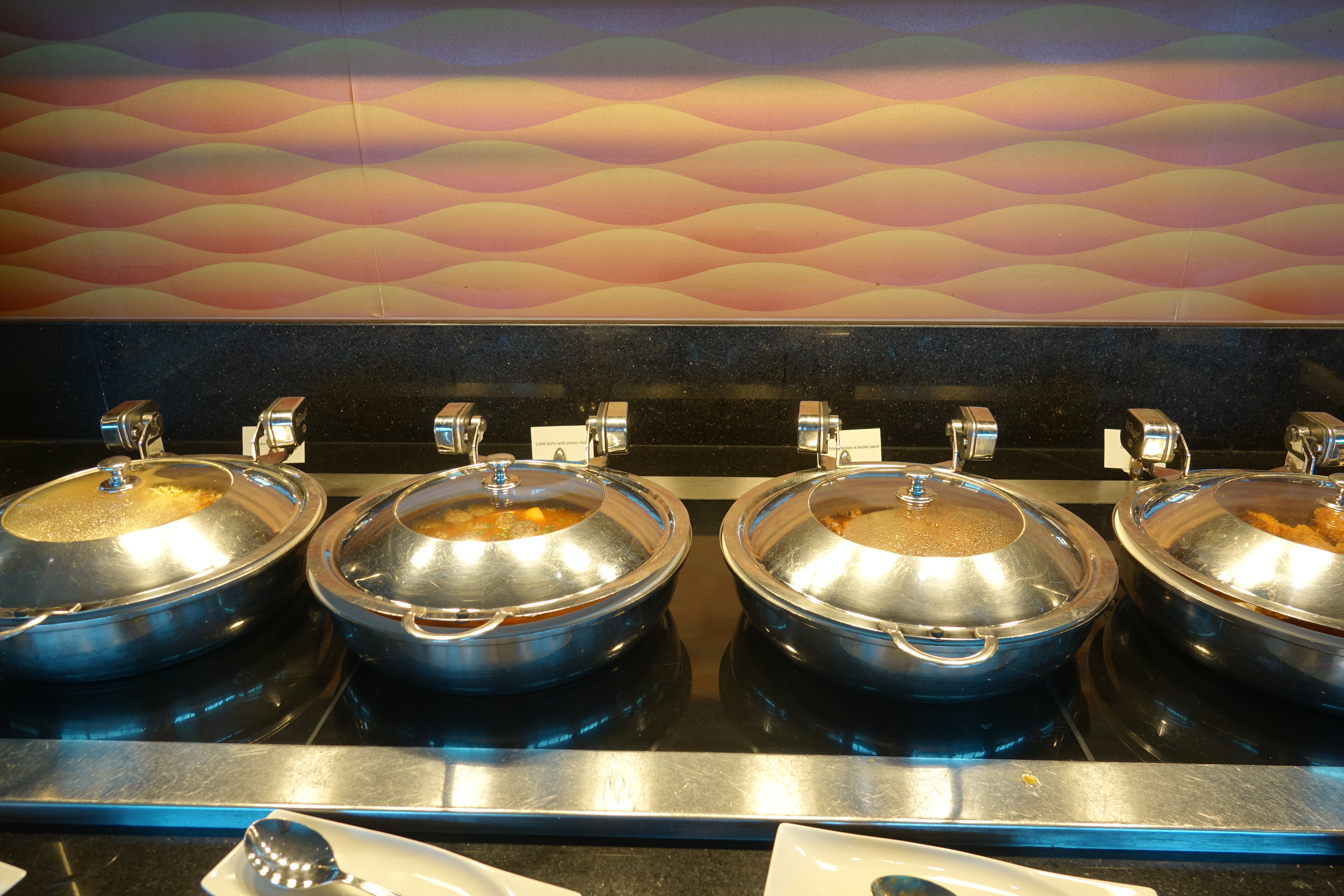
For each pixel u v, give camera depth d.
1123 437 1.05
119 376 1.28
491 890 0.56
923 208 1.16
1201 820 0.61
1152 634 0.88
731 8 1.07
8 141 1.18
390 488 0.94
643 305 1.23
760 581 0.75
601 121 1.13
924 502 0.81
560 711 0.76
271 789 0.65
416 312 1.25
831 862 0.57
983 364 1.21
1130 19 1.05
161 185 1.19
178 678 0.81
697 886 0.59
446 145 1.16
